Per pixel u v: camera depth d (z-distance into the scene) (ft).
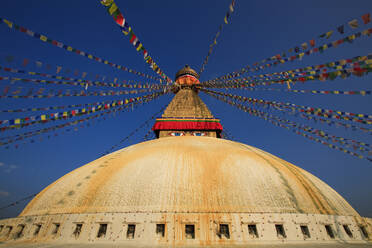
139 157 38.86
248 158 38.70
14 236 32.32
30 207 37.35
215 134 69.67
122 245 26.27
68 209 31.50
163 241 26.96
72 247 25.44
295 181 36.70
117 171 35.99
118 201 30.94
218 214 29.14
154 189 31.65
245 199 30.89
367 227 35.45
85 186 34.45
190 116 74.08
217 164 36.11
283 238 28.43
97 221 29.35
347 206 39.50
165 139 50.39
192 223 28.35
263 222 29.14
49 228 30.40
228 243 27.09
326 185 43.52
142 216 29.01
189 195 30.86
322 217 32.27
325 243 29.25
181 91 86.63
